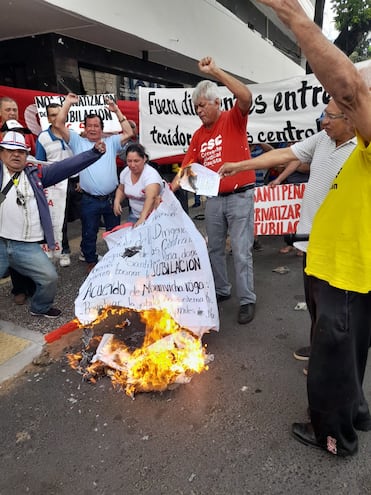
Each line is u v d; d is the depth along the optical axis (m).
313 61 1.33
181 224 3.04
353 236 1.85
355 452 2.20
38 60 7.26
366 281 1.84
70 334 3.62
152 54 9.27
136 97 10.02
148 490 2.07
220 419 2.54
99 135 4.62
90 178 4.59
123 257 3.01
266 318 3.90
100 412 2.64
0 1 5.58
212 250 3.98
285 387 2.83
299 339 3.48
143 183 3.93
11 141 3.29
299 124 5.09
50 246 3.65
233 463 2.21
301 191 5.24
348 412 2.05
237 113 3.41
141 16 7.62
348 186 1.85
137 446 2.35
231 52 12.14
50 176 3.61
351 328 1.95
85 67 8.16
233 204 3.64
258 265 5.47
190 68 11.25
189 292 2.99
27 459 2.29
